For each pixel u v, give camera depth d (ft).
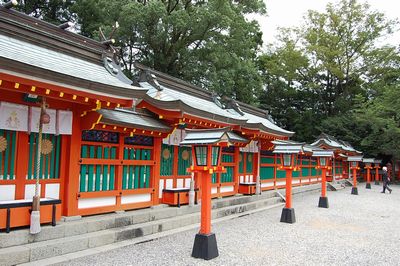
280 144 41.93
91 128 26.66
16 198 23.36
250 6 82.17
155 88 37.14
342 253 26.63
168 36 70.38
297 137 134.21
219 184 45.55
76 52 28.07
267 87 139.44
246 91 84.48
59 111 25.52
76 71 24.36
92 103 24.43
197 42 77.10
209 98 49.42
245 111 59.93
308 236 32.40
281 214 42.42
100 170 29.40
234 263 22.98
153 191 34.32
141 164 33.06
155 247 25.88
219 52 71.87
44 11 85.25
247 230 34.32
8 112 22.52
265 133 50.90
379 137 106.01
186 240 28.32
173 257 23.54
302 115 135.23
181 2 81.35
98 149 29.09
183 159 39.70
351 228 37.14
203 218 24.02
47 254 21.54
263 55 138.82
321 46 126.41
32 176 24.54
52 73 19.81
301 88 141.08
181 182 39.11
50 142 25.64
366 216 45.70
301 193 74.33
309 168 87.04
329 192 80.33
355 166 76.84
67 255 22.36
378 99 109.81
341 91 137.28
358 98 115.24
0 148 22.57
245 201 48.52
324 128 126.21
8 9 24.41
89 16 77.15
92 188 28.60
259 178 54.60
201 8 67.00
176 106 32.12
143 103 34.35
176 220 32.60
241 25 73.77
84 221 25.79
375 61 125.29
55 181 25.88
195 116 35.12
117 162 30.55
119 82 27.20
